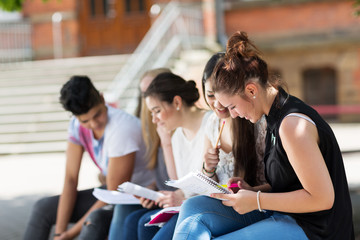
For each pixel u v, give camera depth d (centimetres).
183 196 476
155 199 473
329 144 341
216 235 369
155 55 1889
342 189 351
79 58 2600
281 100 353
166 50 1862
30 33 2614
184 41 1948
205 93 423
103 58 2230
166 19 1945
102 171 586
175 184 385
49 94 1945
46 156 1652
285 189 363
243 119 427
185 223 360
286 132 336
